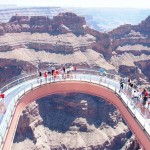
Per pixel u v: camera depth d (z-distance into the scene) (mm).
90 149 155125
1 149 38906
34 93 61062
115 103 61000
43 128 164750
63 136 160750
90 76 70875
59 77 67812
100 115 175250
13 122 48594
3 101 52500
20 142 148125
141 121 47594
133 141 99750
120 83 61625
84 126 165625
